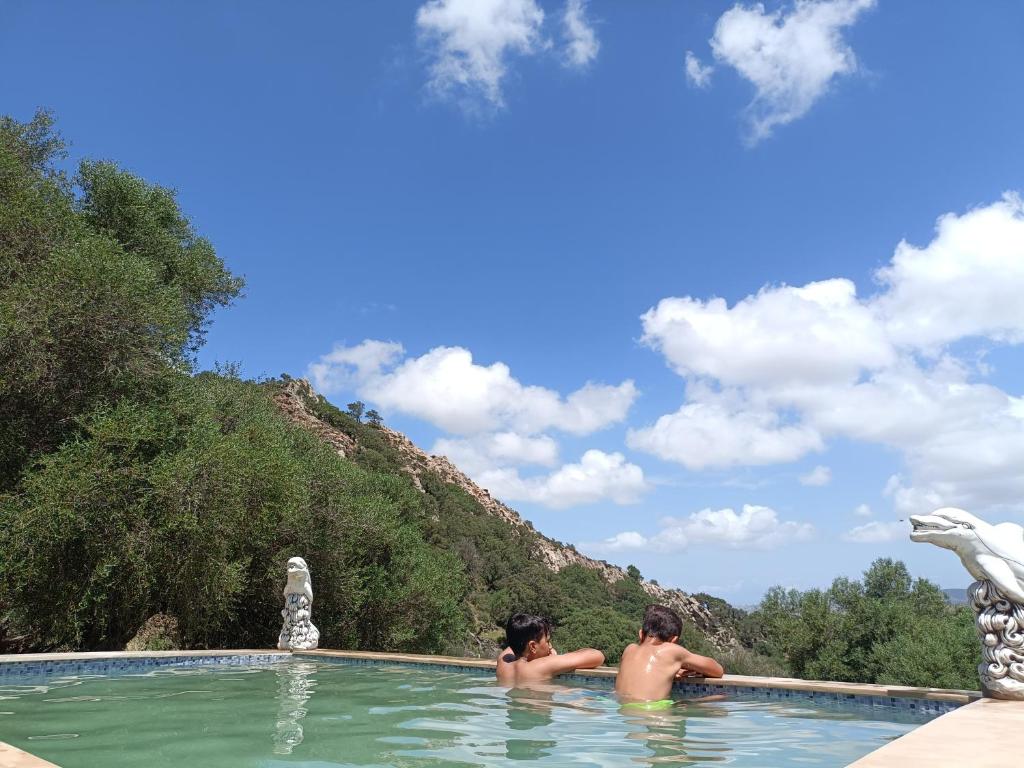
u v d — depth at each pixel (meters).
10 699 5.77
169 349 15.26
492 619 65.69
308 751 3.68
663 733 4.21
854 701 5.29
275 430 18.12
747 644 61.38
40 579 11.84
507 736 4.10
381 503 21.52
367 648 20.38
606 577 113.38
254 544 15.26
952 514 4.72
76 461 11.91
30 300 12.32
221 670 8.10
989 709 3.78
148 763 3.40
